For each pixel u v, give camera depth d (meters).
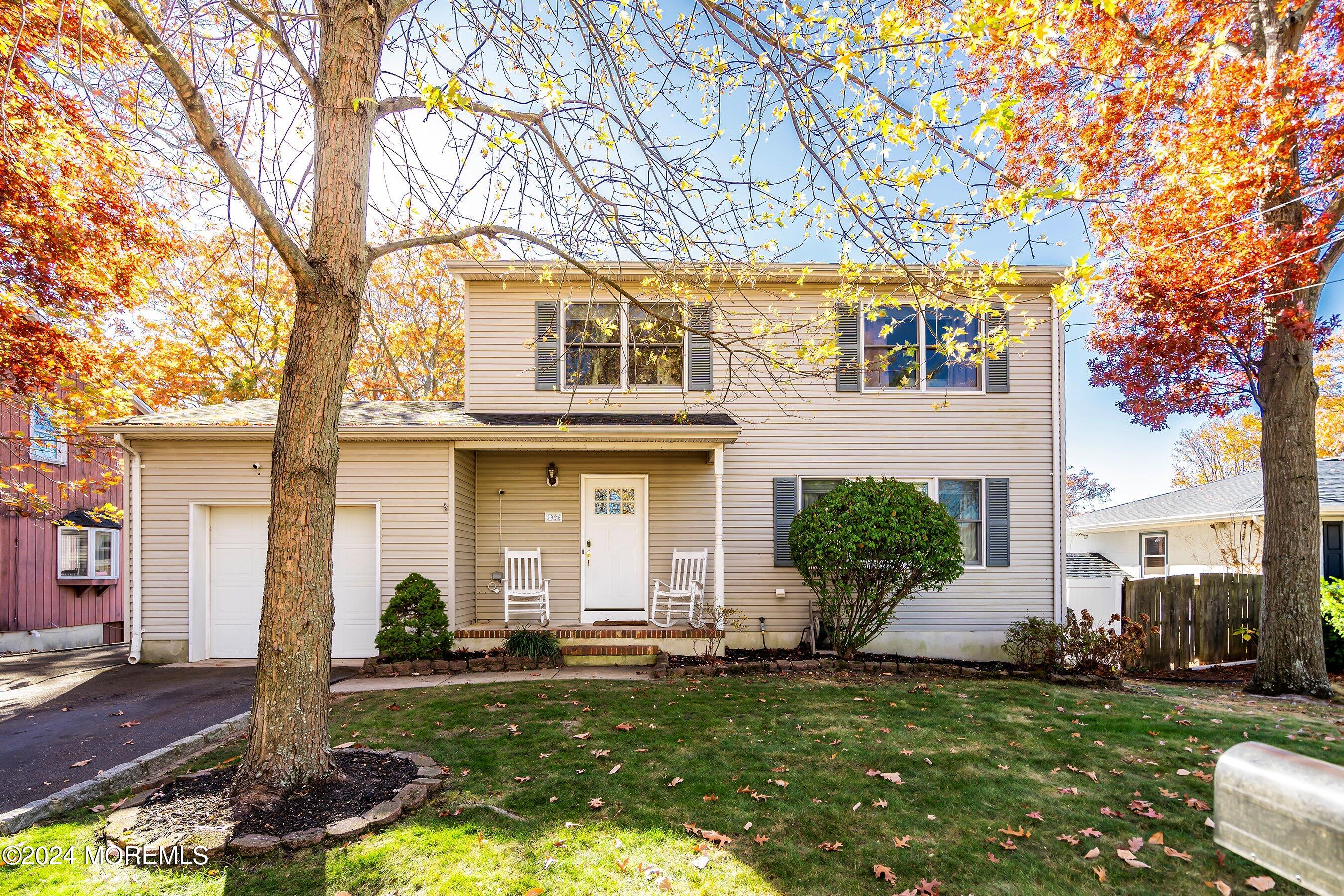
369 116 4.48
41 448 12.91
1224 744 5.40
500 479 10.01
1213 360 8.88
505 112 5.05
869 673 8.26
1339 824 0.88
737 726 5.68
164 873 3.21
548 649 8.49
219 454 8.85
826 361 6.02
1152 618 9.98
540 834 3.62
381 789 4.09
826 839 3.67
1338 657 9.78
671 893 3.09
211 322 13.34
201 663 8.61
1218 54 7.87
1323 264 7.99
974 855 3.52
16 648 12.62
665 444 9.04
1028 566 10.12
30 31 5.95
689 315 7.20
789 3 4.68
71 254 8.29
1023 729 5.73
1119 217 7.10
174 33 4.71
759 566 9.98
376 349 18.28
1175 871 3.40
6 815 3.74
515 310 10.18
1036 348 10.34
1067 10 3.28
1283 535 8.16
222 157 3.65
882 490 8.75
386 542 8.92
